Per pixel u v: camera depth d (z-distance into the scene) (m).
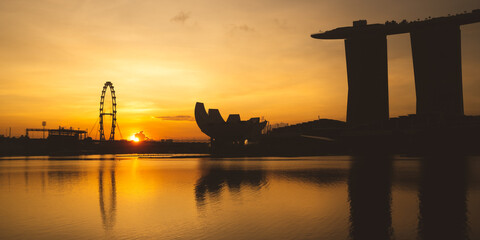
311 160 103.62
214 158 137.00
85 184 42.28
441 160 88.44
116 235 18.64
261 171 59.50
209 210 24.92
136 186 39.66
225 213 23.78
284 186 37.75
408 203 26.27
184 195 32.31
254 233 18.55
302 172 55.94
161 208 25.95
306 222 20.75
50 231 19.55
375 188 34.81
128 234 18.81
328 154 171.75
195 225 20.52
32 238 18.16
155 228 19.98
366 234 17.95
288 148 195.62
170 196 31.78
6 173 60.44
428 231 18.28
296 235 18.02
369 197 29.34
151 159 131.00
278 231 18.84
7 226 20.72
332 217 21.95
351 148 196.62
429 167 62.47
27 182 45.03
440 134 159.50
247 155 171.75
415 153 140.50
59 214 24.14
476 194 30.25
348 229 19.00
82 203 28.52
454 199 27.78
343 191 33.16
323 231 18.67
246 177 48.84
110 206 27.00
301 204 26.66
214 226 20.22
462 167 61.28
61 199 30.72
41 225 20.92
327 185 37.97
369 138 193.62
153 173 58.34
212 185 39.81
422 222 20.25
